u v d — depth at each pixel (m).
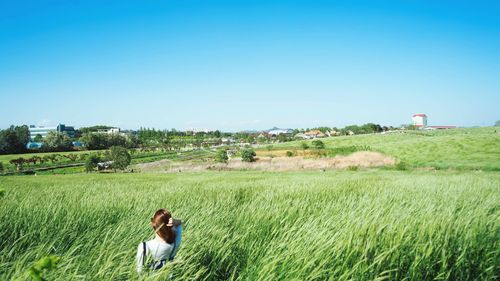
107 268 3.49
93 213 7.39
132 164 89.25
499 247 4.31
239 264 4.49
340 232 4.12
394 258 3.81
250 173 53.09
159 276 3.34
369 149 82.06
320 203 7.99
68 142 152.50
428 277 3.90
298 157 75.69
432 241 4.17
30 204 8.15
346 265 3.61
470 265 4.12
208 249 4.72
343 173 46.72
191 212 7.43
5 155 123.75
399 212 5.45
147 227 5.73
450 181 19.12
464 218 5.15
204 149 160.88
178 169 70.25
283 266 3.52
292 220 5.89
